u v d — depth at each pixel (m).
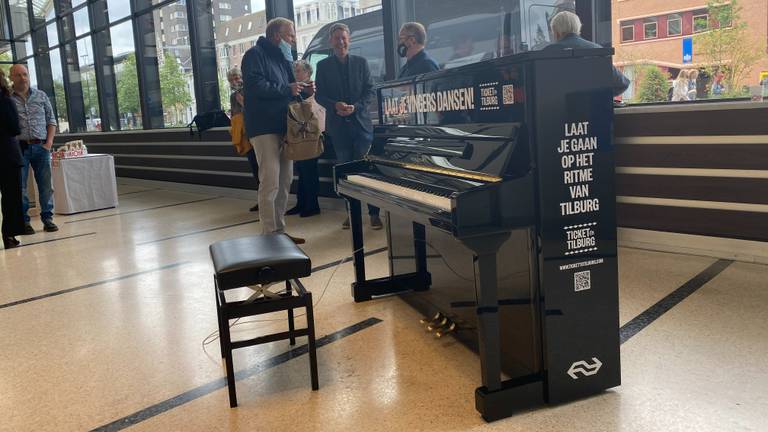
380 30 5.53
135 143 9.88
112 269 4.37
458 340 2.63
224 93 7.96
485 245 1.89
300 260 2.24
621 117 3.83
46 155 6.02
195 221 6.14
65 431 2.12
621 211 3.94
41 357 2.80
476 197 1.85
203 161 8.36
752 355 2.28
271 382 2.36
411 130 2.69
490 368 1.96
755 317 2.63
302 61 5.30
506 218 1.89
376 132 3.08
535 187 1.90
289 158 4.26
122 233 5.78
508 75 1.96
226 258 2.29
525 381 2.00
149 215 6.76
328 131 4.89
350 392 2.23
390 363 2.45
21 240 5.70
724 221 3.50
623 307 2.85
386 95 2.96
